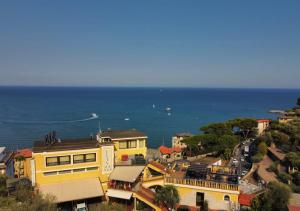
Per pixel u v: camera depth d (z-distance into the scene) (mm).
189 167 46031
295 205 34719
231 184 38969
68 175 43688
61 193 40844
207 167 46500
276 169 51906
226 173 43938
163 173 46062
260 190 42781
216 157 72438
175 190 39500
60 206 41062
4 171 54562
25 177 50219
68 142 47219
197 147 78625
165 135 139875
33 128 150250
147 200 40469
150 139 130500
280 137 67750
